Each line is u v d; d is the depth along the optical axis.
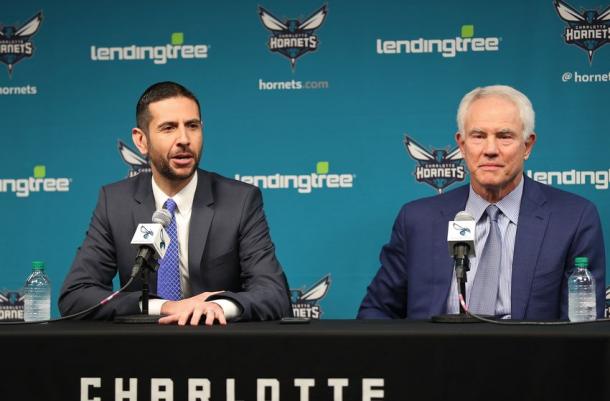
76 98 8.20
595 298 6.04
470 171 6.41
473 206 6.47
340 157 8.05
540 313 6.12
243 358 4.26
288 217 8.08
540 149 7.89
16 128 8.22
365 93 8.03
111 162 8.18
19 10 8.22
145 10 8.18
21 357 4.34
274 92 8.10
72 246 8.17
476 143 6.29
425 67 7.99
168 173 6.04
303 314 8.05
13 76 8.22
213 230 6.15
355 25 8.05
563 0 7.88
